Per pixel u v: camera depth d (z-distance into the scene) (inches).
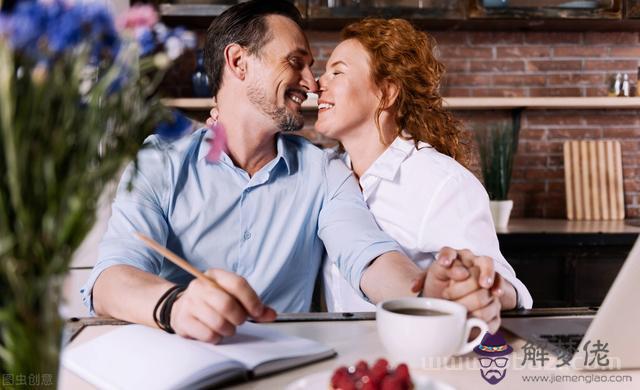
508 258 97.7
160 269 52.4
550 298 98.2
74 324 36.8
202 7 104.7
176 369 26.4
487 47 121.5
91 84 18.8
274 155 58.9
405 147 60.1
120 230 49.7
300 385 24.9
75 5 17.6
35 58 17.1
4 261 17.1
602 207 119.3
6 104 16.4
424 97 62.8
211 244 55.2
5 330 18.1
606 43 123.0
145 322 34.4
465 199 54.9
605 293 98.6
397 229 56.8
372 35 61.9
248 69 55.9
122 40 18.6
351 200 55.6
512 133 120.0
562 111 123.1
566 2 109.0
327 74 62.6
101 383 26.3
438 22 111.0
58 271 18.2
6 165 17.1
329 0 105.9
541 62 122.3
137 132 19.5
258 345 30.6
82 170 17.9
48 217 17.5
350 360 30.5
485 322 30.3
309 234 57.4
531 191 123.7
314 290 62.7
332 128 61.8
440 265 32.8
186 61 116.6
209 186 55.3
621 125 123.9
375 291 43.6
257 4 56.9
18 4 17.9
